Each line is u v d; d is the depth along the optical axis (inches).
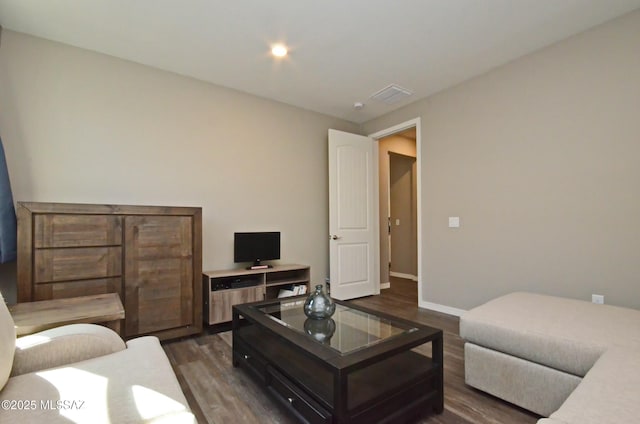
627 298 90.1
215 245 133.6
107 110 112.0
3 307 45.1
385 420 56.3
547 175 107.2
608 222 93.9
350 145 171.5
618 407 36.4
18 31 98.4
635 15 89.5
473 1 85.8
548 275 106.6
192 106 129.6
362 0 85.7
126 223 97.8
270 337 85.4
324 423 53.6
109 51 110.3
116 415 35.1
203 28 97.7
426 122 148.6
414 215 234.5
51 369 46.7
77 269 90.3
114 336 58.6
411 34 100.8
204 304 120.8
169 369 48.4
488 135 124.2
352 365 52.1
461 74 127.1
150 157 119.6
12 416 34.3
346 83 135.2
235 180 139.9
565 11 90.0
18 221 83.6
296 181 159.9
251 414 65.2
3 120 96.0
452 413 64.9
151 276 101.2
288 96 148.3
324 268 169.3
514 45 107.2
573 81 101.3
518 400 65.1
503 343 66.9
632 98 89.8
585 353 56.1
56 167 102.9
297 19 93.6
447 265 138.6
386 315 80.2
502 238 119.4
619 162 91.9
